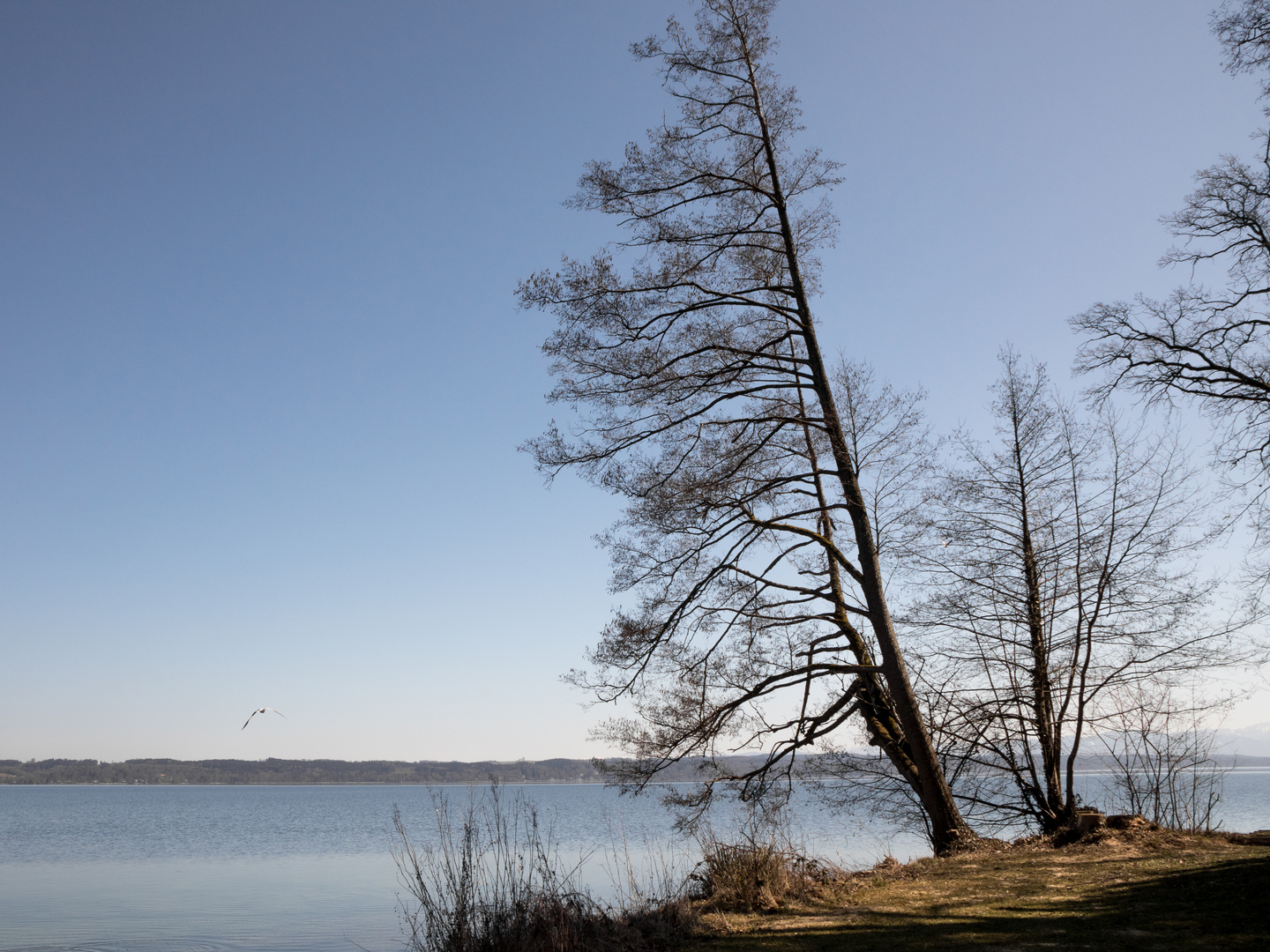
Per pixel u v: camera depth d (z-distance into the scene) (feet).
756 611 42.37
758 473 45.93
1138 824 38.19
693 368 45.06
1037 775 47.93
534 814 27.43
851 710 44.34
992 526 51.06
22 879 96.84
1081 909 23.97
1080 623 47.44
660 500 42.75
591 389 43.37
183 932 59.31
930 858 36.88
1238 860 28.37
